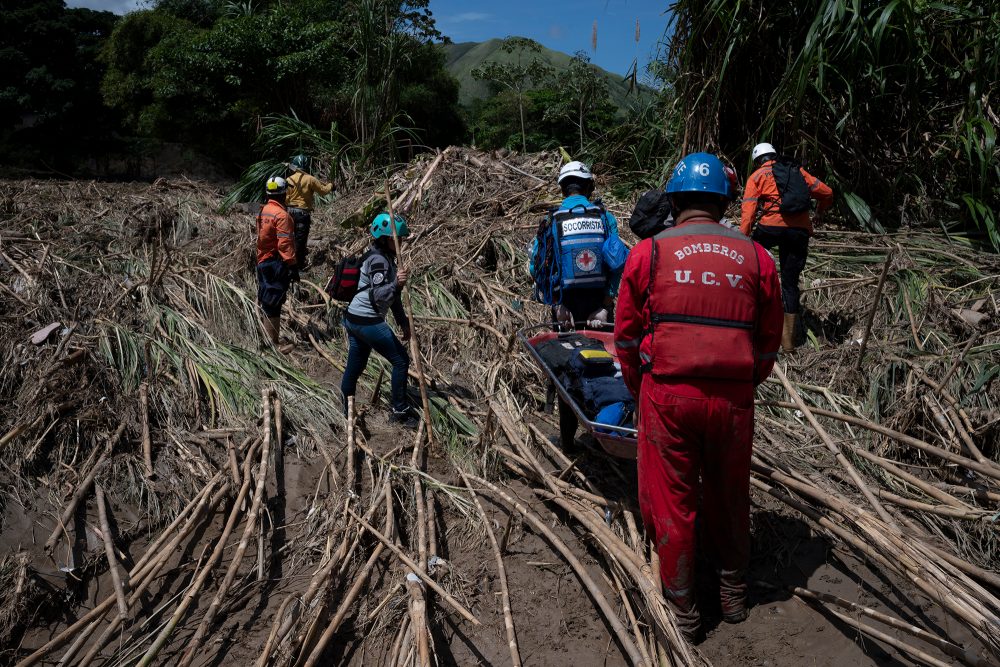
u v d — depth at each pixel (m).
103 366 4.86
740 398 2.96
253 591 3.63
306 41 17.33
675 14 7.91
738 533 3.21
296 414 4.85
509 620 3.16
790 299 5.48
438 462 4.54
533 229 7.60
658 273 2.98
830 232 7.12
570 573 3.67
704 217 3.14
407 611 3.32
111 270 6.24
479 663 3.21
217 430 4.63
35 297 5.36
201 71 17.41
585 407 3.97
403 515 4.07
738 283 2.93
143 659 3.03
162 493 4.19
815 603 3.40
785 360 5.46
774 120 7.39
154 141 19.92
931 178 7.59
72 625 3.33
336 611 3.44
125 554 3.89
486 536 3.91
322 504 4.12
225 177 20.16
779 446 4.49
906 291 5.78
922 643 3.16
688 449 3.02
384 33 11.78
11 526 3.88
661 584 3.24
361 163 10.99
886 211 7.57
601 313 4.53
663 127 9.02
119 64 21.53
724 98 7.96
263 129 11.86
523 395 5.25
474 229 7.92
